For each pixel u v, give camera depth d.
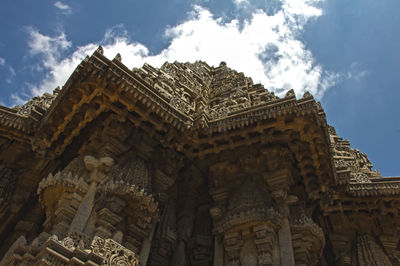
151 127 11.59
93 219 8.57
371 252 12.87
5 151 12.76
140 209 9.34
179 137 11.98
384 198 13.82
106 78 10.30
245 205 10.81
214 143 12.22
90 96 10.84
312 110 10.79
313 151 11.61
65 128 11.97
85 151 10.70
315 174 12.27
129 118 11.06
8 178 12.23
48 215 9.34
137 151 11.05
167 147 11.88
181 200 12.76
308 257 10.35
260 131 11.70
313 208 12.97
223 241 10.38
